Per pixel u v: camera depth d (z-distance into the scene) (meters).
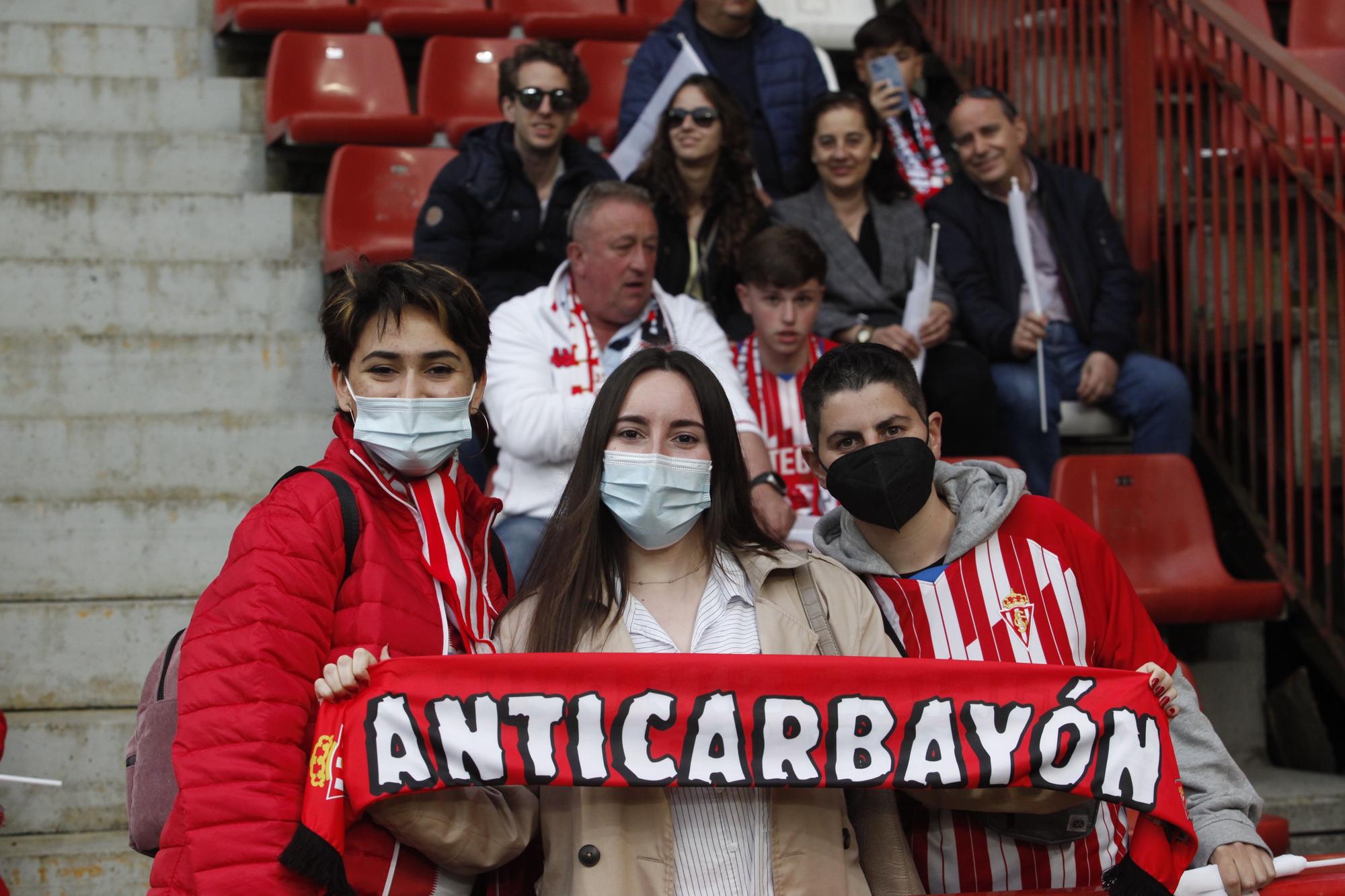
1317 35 5.86
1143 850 2.06
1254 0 6.01
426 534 2.20
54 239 5.18
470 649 2.18
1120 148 5.22
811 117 4.77
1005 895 2.08
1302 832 3.84
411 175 5.47
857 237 4.79
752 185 4.66
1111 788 2.05
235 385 4.62
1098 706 2.07
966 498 2.40
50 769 3.47
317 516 2.06
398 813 1.98
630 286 3.71
